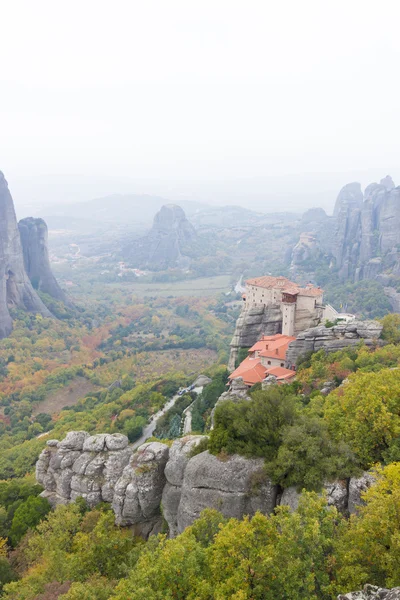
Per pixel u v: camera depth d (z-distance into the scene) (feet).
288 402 156.04
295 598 88.43
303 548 93.81
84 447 203.72
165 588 100.37
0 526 196.44
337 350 289.33
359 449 134.21
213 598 93.86
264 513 136.67
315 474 129.08
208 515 127.03
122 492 176.45
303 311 364.99
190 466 152.66
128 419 374.63
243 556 98.89
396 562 88.48
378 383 153.58
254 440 149.38
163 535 119.75
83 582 137.69
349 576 91.09
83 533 161.89
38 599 128.88
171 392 434.71
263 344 348.79
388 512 94.68
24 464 329.72
